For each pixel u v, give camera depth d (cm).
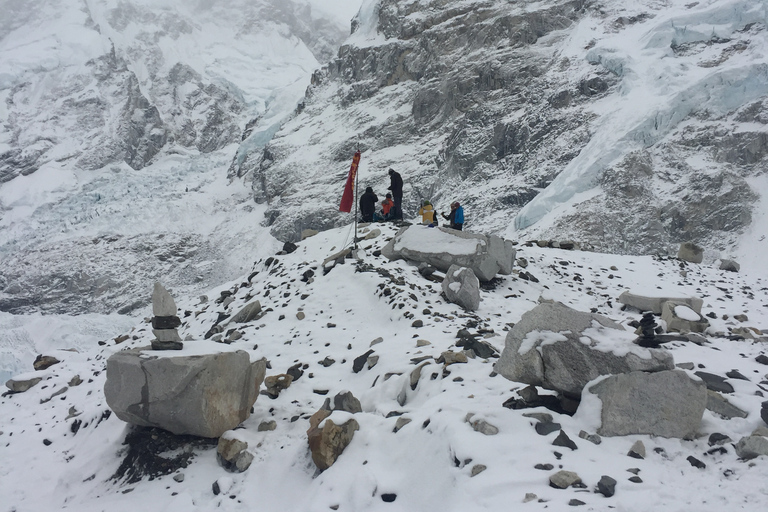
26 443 1123
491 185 7819
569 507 566
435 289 1611
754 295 1912
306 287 1733
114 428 1033
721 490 598
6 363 5316
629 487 599
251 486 803
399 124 10925
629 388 718
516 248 2197
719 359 1033
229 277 9975
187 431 895
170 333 924
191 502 785
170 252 11069
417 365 1030
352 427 819
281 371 1206
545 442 689
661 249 5766
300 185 10812
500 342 1155
